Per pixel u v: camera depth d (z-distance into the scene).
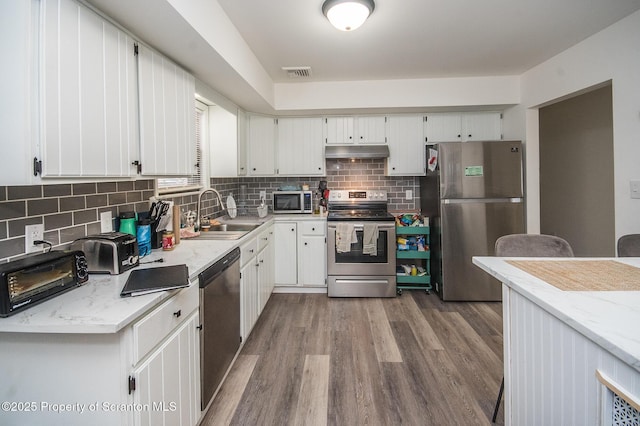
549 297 1.00
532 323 1.10
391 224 3.31
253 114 3.62
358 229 3.29
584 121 3.68
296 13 2.03
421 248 3.57
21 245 1.25
